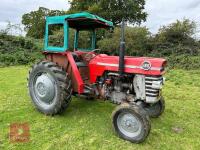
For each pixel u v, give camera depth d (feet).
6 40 48.01
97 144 12.34
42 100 16.05
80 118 15.48
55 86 15.17
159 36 54.08
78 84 15.11
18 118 15.17
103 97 15.43
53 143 12.22
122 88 14.70
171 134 13.78
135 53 51.85
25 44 48.55
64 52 15.56
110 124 14.69
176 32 53.52
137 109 12.37
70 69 15.66
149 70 13.21
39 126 14.08
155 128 14.49
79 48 17.74
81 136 13.08
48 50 16.48
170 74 33.73
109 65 14.83
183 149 12.16
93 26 17.22
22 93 20.85
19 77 28.58
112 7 76.33
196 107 18.66
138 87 13.85
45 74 15.88
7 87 23.07
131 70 13.84
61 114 16.02
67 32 15.34
